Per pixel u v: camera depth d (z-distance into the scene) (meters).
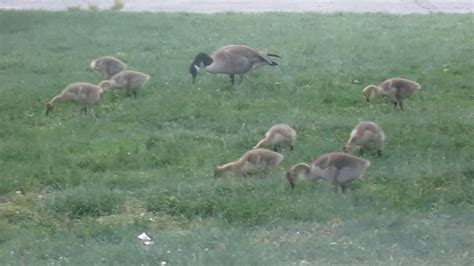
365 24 25.84
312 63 20.09
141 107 16.22
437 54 21.02
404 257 9.73
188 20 26.70
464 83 18.27
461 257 9.73
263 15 27.97
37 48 22.52
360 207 11.43
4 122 15.48
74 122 15.53
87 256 9.81
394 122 15.19
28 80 18.64
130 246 10.14
